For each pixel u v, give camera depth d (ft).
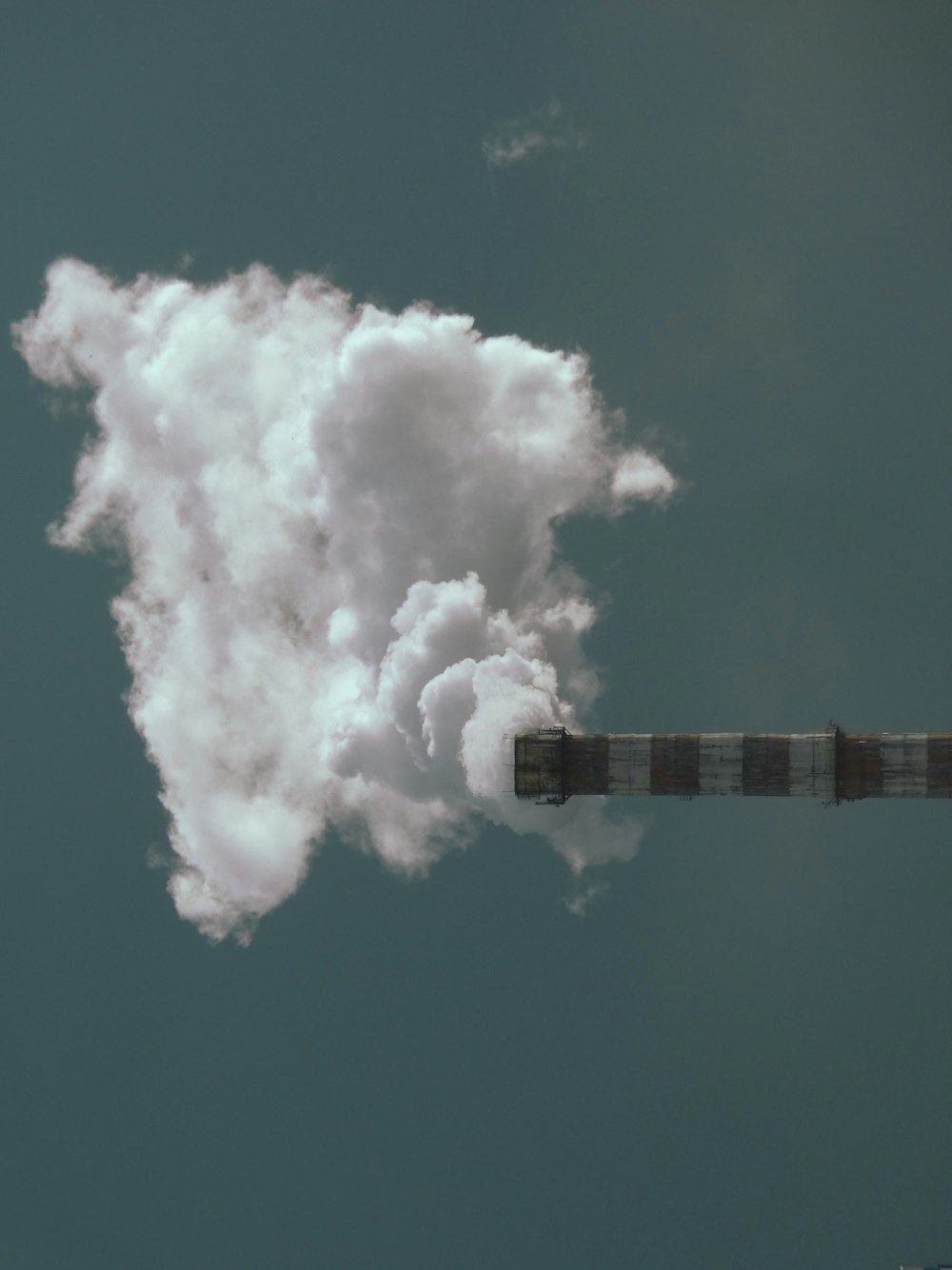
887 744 164.76
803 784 164.86
